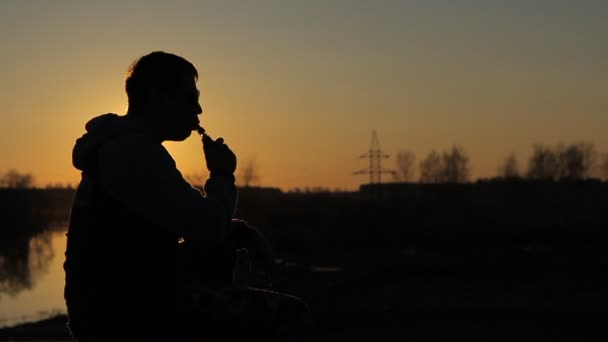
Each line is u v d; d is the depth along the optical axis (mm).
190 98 3268
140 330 3064
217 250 3393
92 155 3098
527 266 57219
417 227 94375
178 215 3025
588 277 51969
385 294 44344
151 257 3078
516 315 35344
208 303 3203
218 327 3209
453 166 151000
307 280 42625
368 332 30453
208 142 3322
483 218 106688
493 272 56062
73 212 3146
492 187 149250
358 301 40344
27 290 49094
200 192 3213
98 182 3076
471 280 51688
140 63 3250
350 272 54375
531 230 93062
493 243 88000
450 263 59906
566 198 139500
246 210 93375
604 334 29594
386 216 95938
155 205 3010
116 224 3047
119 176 3008
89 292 3064
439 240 89188
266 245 3445
